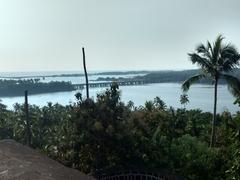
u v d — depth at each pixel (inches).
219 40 1835.6
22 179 381.1
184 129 2177.7
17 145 581.6
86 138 1087.6
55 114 2379.4
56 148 1146.7
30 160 480.7
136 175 982.4
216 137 1803.6
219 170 1176.2
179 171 1165.1
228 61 1829.5
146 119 1788.9
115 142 1082.1
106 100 1139.9
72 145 1096.2
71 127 1121.4
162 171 987.9
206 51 1855.3
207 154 1221.1
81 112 1105.4
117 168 990.4
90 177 469.7
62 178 419.5
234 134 608.4
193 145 1301.7
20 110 2539.4
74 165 1083.9
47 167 457.4
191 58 1883.6
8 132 2223.2
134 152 1095.6
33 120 2246.6
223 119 1937.7
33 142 1978.3
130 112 1289.4
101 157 1082.7
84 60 1381.6
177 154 1219.9
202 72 1898.4
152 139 1213.1
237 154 610.5
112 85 1182.3
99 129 1067.9
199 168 1176.8
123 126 1096.2
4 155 483.5
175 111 2394.2
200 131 2133.4
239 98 613.6
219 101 7377.0
